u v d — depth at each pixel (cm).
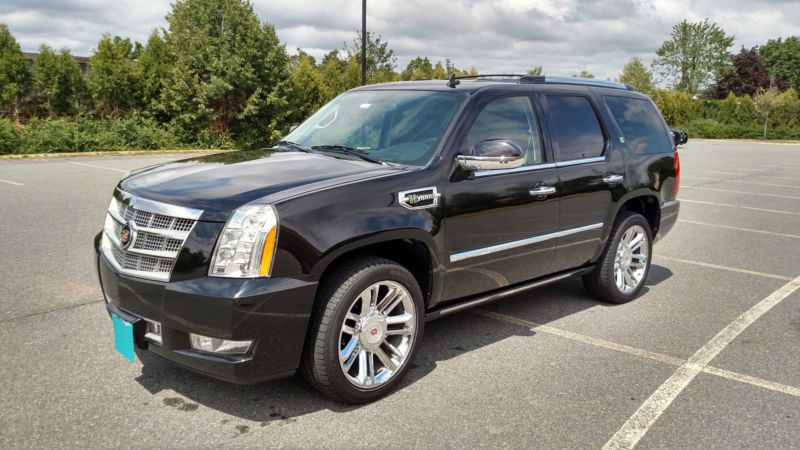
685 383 381
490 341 445
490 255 409
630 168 523
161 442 299
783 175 1853
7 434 299
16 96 2566
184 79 2336
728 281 627
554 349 432
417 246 375
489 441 308
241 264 303
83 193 1035
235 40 2380
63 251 645
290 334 313
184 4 2453
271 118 2484
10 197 973
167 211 317
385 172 362
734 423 333
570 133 477
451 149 388
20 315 458
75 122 2148
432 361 408
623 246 534
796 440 317
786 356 428
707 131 5184
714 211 1111
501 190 408
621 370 398
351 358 339
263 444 300
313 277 315
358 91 498
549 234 450
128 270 327
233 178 348
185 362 312
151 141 2188
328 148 422
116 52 2491
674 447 308
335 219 324
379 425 321
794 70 9469
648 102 584
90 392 345
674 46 8300
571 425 327
